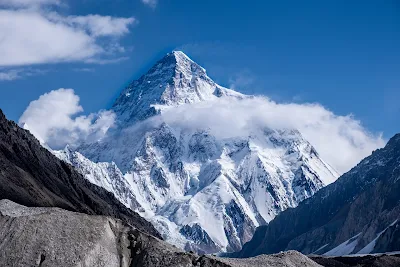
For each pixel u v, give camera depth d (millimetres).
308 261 172625
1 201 161000
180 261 148500
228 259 160000
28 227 148500
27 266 141000
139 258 150250
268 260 166250
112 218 158250
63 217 152750
